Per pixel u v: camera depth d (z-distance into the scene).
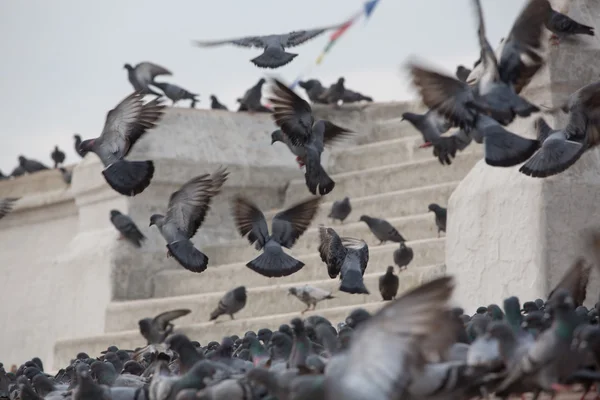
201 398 12.50
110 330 29.03
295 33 17.17
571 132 15.05
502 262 21.33
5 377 19.17
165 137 30.33
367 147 30.05
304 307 25.11
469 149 27.50
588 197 20.69
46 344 32.31
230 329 25.22
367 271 25.25
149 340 18.61
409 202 27.27
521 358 11.66
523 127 21.25
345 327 15.02
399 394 8.73
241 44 17.12
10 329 33.78
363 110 32.00
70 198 32.78
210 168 30.34
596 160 20.98
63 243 33.16
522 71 14.26
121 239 29.88
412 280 23.73
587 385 12.34
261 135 31.28
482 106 13.89
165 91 31.03
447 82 14.13
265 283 27.05
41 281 33.03
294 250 27.42
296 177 31.02
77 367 16.92
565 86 21.12
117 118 15.32
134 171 15.02
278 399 11.64
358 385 8.74
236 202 16.86
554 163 14.84
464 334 13.57
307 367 11.71
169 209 16.33
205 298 27.00
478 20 14.16
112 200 30.73
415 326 8.74
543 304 17.20
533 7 14.25
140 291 29.78
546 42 21.19
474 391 11.19
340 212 27.05
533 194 20.75
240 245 28.89
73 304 31.20
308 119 15.57
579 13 21.75
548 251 20.45
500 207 21.48
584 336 11.98
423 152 28.78
